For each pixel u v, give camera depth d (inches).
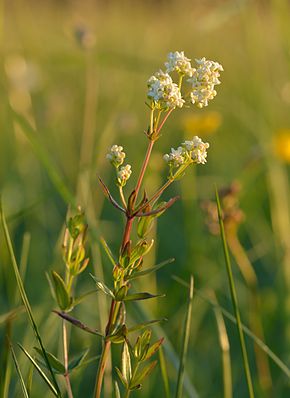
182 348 28.8
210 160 74.1
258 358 39.4
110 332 26.9
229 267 29.5
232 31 94.8
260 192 59.3
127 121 54.4
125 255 26.5
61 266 42.8
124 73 87.2
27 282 48.8
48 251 53.6
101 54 57.6
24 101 63.7
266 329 44.2
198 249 49.2
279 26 51.3
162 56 95.6
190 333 42.6
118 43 100.2
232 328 45.6
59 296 27.6
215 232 40.4
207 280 48.0
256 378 40.4
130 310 41.2
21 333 39.4
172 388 38.9
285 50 51.1
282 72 74.9
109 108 81.7
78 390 38.5
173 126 83.0
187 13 102.7
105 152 55.6
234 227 40.6
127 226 26.6
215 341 44.8
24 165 64.0
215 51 97.8
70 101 82.3
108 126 52.0
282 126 70.5
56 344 41.7
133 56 58.8
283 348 42.1
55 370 27.8
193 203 53.4
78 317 44.0
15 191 61.8
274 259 53.6
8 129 68.7
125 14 110.3
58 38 91.3
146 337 27.0
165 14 109.4
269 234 55.9
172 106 26.0
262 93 66.1
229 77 92.4
